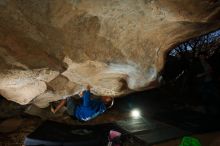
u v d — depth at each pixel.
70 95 5.02
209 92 6.14
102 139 4.08
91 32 3.39
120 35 3.56
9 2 2.69
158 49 4.21
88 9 3.01
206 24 3.57
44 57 3.43
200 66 7.23
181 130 4.62
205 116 5.49
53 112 5.64
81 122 5.75
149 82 4.74
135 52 3.96
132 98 7.58
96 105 5.20
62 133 4.21
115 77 4.79
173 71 7.73
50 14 2.95
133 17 3.27
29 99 4.29
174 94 7.50
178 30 3.73
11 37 3.03
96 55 3.73
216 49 7.34
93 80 4.65
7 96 4.04
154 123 5.20
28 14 2.87
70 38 3.37
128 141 4.31
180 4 2.77
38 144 3.87
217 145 3.77
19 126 5.25
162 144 4.11
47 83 4.20
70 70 4.03
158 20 3.33
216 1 2.68
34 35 3.14
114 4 2.96
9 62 3.26
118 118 6.02
